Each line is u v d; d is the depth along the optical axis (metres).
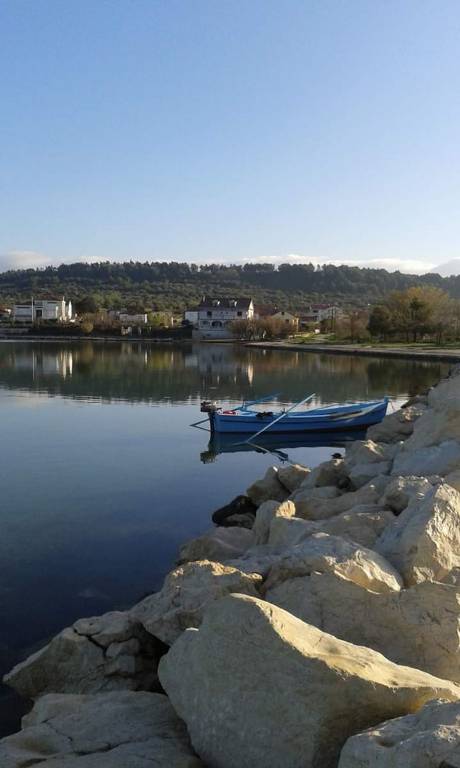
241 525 18.61
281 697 6.22
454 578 9.74
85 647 9.98
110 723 7.39
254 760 6.13
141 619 10.25
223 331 150.88
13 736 7.36
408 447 18.58
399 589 9.27
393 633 8.30
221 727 6.46
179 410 42.94
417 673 6.84
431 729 5.21
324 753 5.95
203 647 7.04
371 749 5.28
